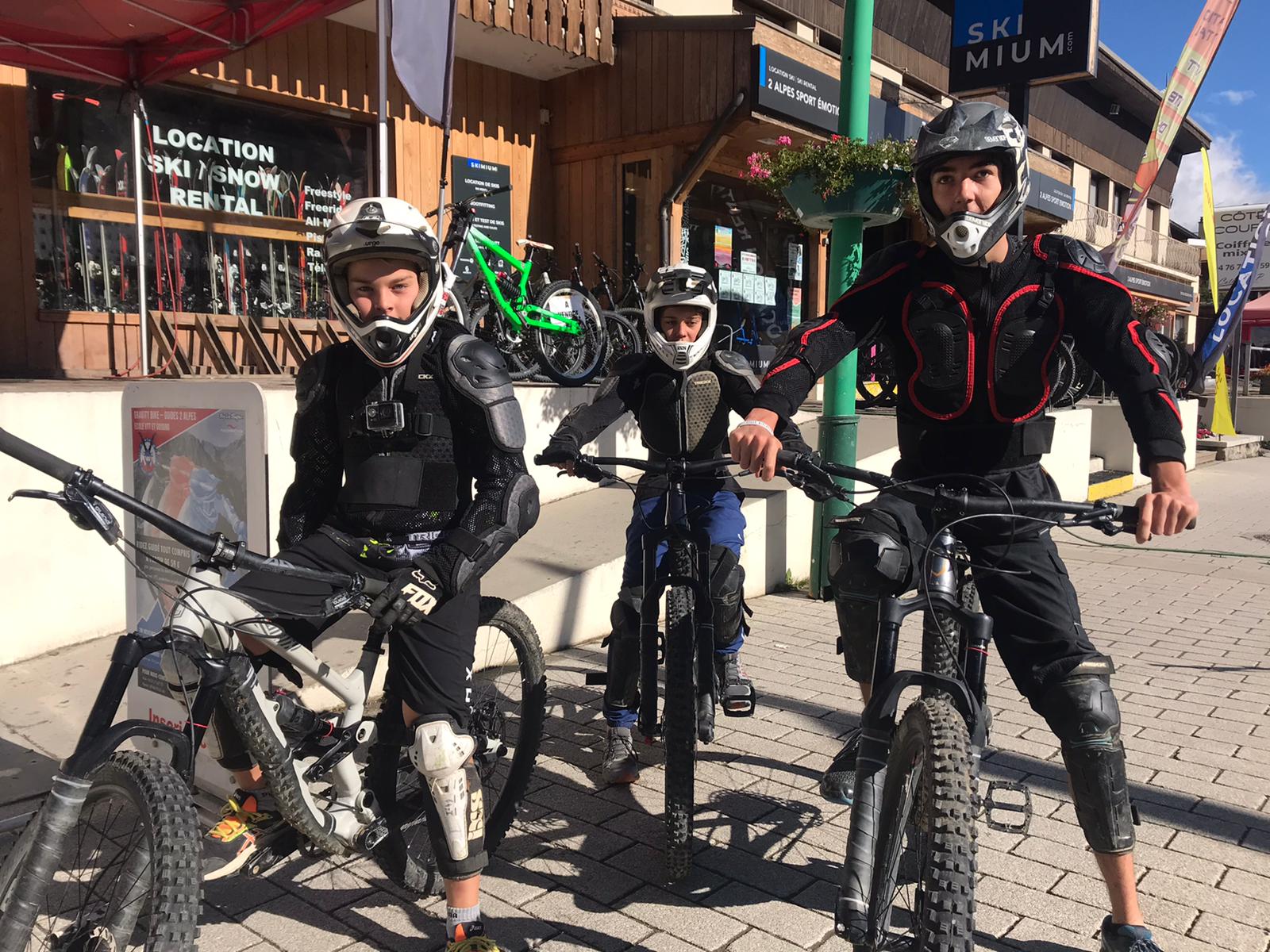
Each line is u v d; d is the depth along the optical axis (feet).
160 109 25.38
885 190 17.53
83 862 6.60
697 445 11.11
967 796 5.73
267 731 7.05
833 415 19.29
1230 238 50.24
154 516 6.12
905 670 6.92
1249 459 51.62
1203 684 15.08
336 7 18.48
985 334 7.55
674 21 30.58
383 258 7.00
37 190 23.24
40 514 13.71
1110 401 46.39
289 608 7.15
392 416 7.35
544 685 9.84
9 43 20.36
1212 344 25.40
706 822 10.31
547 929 8.25
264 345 26.40
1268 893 8.86
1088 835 7.31
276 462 16.15
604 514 20.65
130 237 24.97
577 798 10.92
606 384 11.19
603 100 32.81
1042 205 44.11
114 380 20.65
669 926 8.32
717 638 10.71
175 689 7.06
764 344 39.86
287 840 7.72
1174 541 28.84
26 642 13.69
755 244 39.17
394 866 8.07
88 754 6.15
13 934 5.78
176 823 5.69
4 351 22.63
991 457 7.95
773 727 13.02
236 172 27.02
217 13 19.58
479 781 7.71
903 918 7.50
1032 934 8.16
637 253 33.04
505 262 28.09
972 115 7.04
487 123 32.32
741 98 29.22
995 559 7.72
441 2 16.07
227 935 8.13
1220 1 22.79
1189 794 10.95
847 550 7.89
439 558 7.21
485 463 7.59
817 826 10.22
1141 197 24.59
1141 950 7.04
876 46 44.88
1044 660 7.48
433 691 7.52
